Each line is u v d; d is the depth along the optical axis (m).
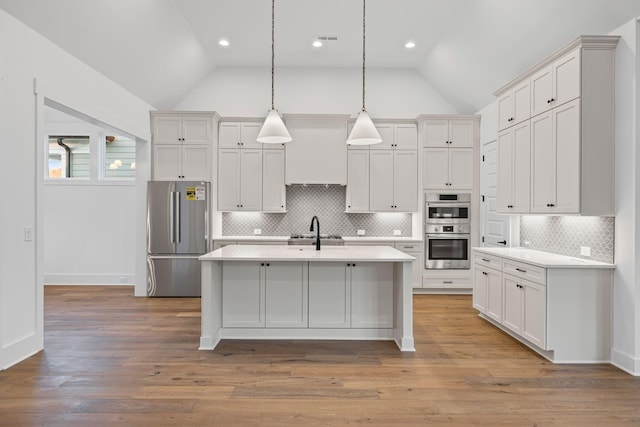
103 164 6.59
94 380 2.85
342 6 4.53
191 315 4.64
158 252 5.65
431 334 4.00
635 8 2.99
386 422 2.31
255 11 4.64
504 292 3.95
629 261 3.07
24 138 3.25
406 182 6.16
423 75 6.39
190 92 6.32
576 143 3.21
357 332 3.83
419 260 5.99
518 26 4.12
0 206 3.01
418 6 4.52
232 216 6.48
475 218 6.01
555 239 4.10
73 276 6.48
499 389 2.75
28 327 3.31
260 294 3.81
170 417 2.35
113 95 4.73
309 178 6.09
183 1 4.42
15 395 2.62
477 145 6.01
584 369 3.11
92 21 3.72
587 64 3.16
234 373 2.99
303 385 2.79
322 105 6.41
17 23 3.17
